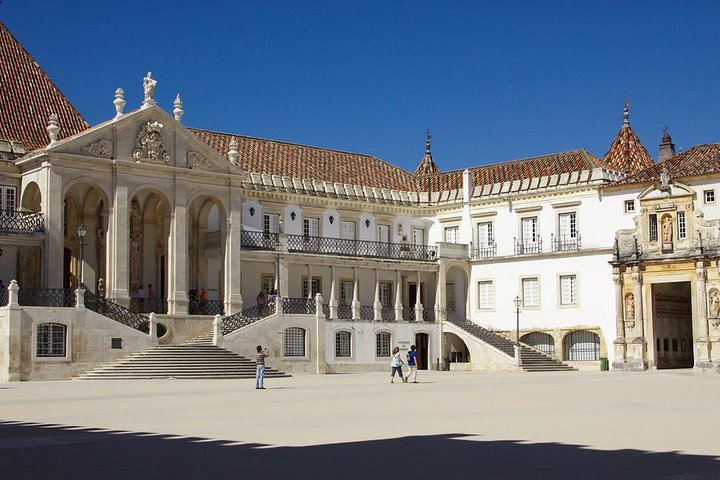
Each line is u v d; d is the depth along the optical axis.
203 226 55.94
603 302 58.53
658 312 58.06
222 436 17.62
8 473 13.20
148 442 16.78
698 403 26.12
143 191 53.03
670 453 14.97
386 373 55.25
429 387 35.78
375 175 67.94
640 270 57.03
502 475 12.87
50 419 21.64
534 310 61.44
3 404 26.61
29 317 42.91
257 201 58.16
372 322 58.66
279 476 12.84
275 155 63.12
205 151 52.22
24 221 46.69
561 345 60.03
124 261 48.53
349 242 61.62
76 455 15.10
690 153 59.56
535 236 62.25
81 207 51.62
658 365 57.62
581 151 64.06
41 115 53.22
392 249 62.75
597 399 27.98
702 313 54.50
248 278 57.66
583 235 59.91
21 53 55.16
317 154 66.19
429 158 95.00
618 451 15.23
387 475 12.90
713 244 54.41
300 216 60.47
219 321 48.78
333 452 15.26
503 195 63.44
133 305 49.41
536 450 15.40
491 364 58.66
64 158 46.94
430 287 65.50
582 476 12.75
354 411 23.52
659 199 56.56
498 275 63.34
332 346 56.25
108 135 48.66
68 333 44.00
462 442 16.52
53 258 46.31
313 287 61.53
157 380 42.53
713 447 15.70
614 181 60.25
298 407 25.05
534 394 30.64
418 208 66.94
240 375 45.88
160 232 54.19
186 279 50.81
